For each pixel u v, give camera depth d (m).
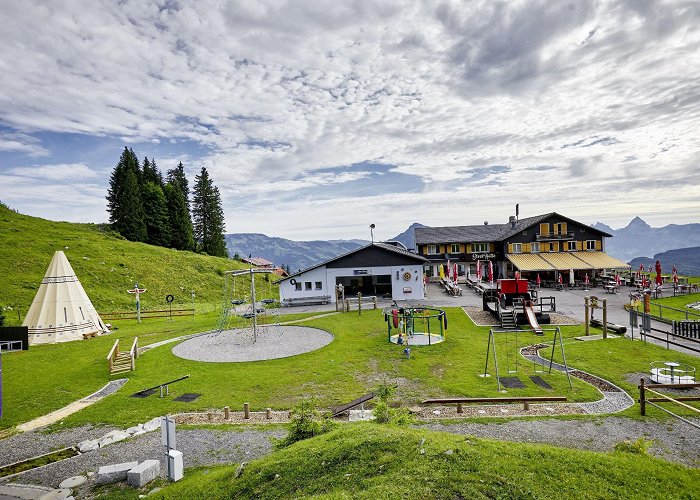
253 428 16.03
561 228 66.81
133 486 12.21
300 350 28.05
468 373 21.70
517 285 35.22
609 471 9.52
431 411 16.69
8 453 14.85
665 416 15.62
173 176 123.25
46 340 34.22
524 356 24.75
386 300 50.25
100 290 56.06
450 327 33.78
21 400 20.28
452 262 71.31
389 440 10.78
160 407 18.75
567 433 14.27
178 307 55.97
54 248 65.12
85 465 13.70
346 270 50.69
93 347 32.00
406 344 27.92
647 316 26.84
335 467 9.89
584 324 33.28
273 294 70.12
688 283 55.78
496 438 13.95
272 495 9.41
